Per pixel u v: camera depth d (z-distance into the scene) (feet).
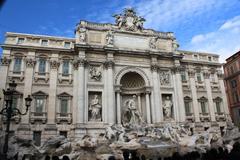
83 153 108.99
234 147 33.76
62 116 137.49
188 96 171.73
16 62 138.72
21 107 131.64
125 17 165.89
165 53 164.66
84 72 144.77
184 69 177.99
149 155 111.75
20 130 126.82
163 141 127.13
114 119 141.38
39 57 143.74
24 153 104.37
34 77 139.23
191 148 122.11
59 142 114.32
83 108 137.28
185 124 154.40
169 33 175.73
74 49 147.54
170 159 42.01
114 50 151.74
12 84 66.03
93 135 130.00
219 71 188.96
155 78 158.20
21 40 143.23
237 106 208.23
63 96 141.18
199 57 187.42
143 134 132.46
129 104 153.48
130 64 157.07
